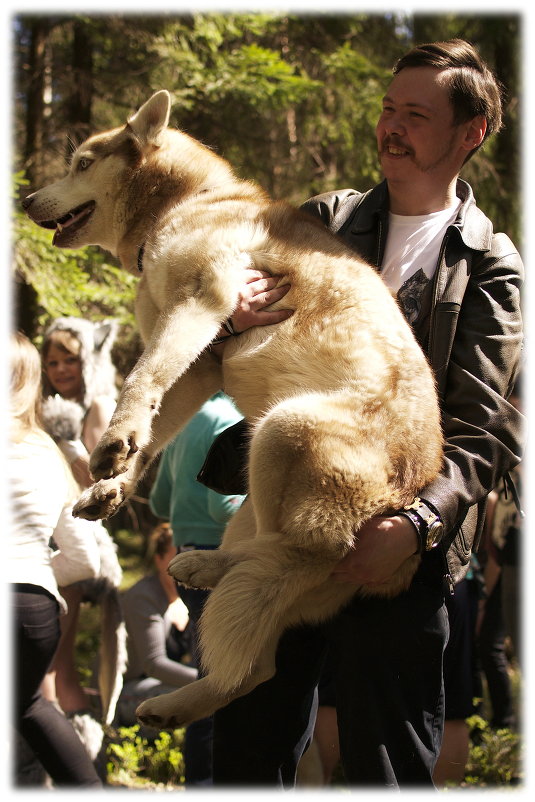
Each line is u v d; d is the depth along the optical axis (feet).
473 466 8.41
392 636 8.24
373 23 33.47
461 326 8.93
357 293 9.07
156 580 17.51
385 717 8.18
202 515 13.60
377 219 9.77
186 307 9.30
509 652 25.14
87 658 23.04
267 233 9.74
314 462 8.23
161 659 16.75
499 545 19.25
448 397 8.92
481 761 16.76
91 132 30.55
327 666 10.92
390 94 9.32
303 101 31.24
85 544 13.26
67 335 14.88
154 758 16.25
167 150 11.57
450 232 9.06
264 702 8.83
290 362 9.07
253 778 8.81
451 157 9.33
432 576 8.47
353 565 8.04
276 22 30.83
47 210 11.90
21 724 11.81
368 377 8.63
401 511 8.17
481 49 32.78
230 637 8.05
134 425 8.77
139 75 29.81
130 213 11.64
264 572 8.19
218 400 14.01
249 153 31.24
